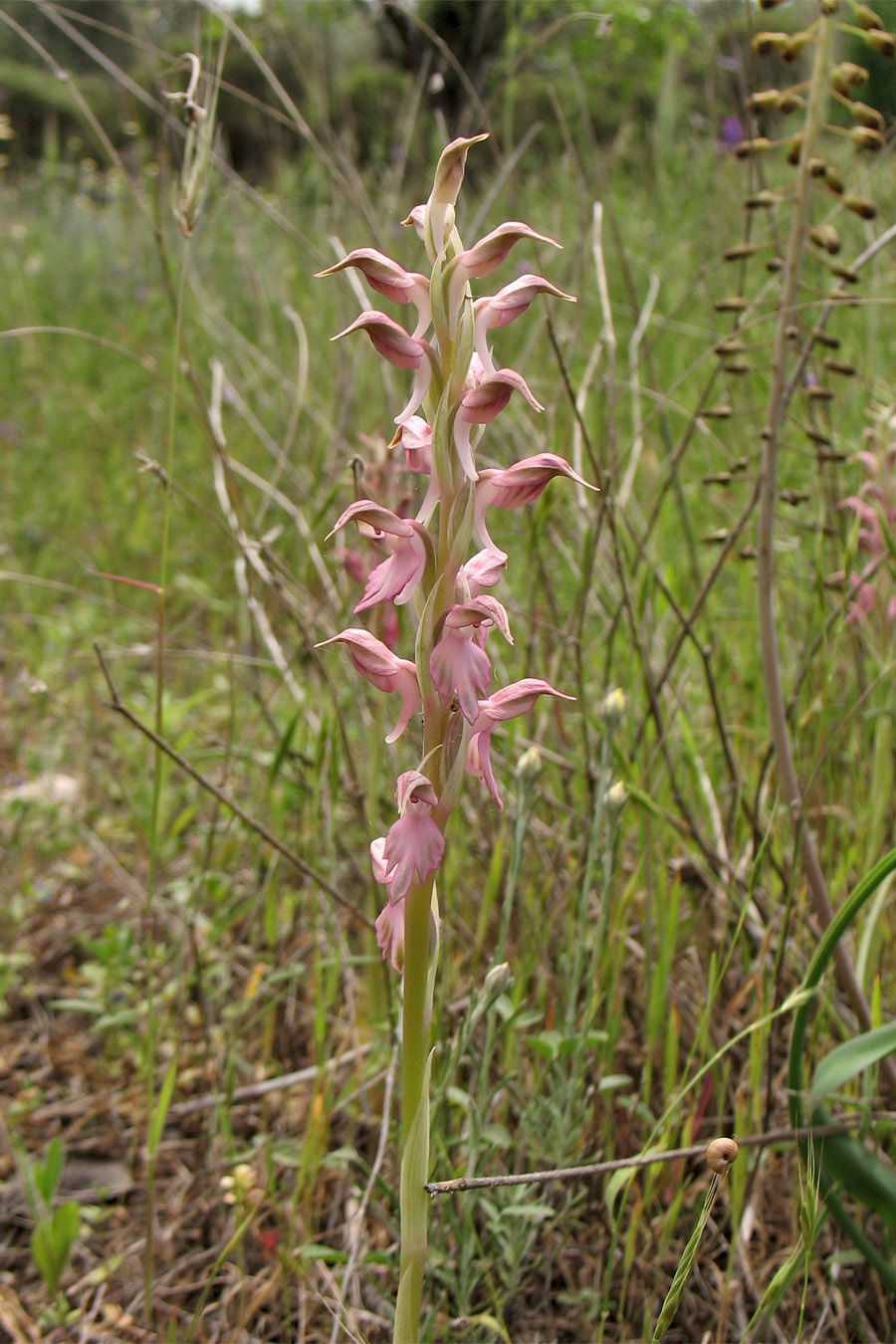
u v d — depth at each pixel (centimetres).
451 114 123
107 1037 59
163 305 133
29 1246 48
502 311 29
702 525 77
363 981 57
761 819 53
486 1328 42
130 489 112
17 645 97
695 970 51
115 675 91
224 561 99
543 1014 44
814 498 63
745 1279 43
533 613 53
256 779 69
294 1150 45
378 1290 44
